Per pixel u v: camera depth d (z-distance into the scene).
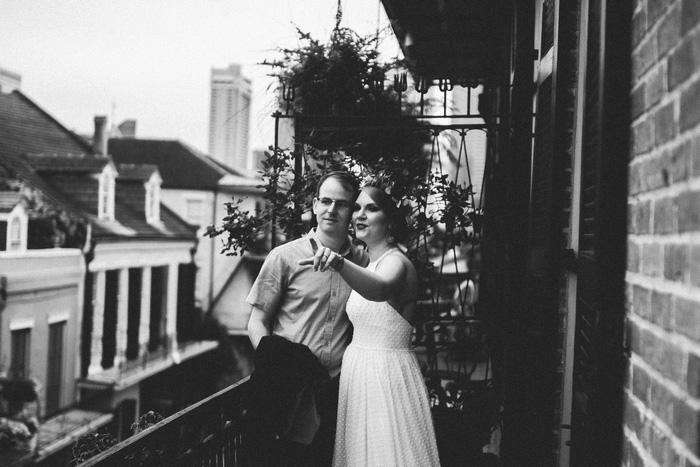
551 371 2.70
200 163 30.08
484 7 5.32
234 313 27.98
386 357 2.91
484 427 4.10
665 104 1.31
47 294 18.73
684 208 1.20
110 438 3.49
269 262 3.08
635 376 1.53
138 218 24.73
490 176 5.79
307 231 4.62
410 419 2.89
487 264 5.17
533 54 3.66
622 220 1.60
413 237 4.30
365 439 2.87
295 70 4.98
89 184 21.84
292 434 2.96
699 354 1.13
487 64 6.77
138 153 30.39
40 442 16.12
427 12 5.46
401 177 4.27
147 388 23.16
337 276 3.09
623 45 1.57
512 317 3.70
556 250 2.49
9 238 17.80
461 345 4.32
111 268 21.69
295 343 2.88
